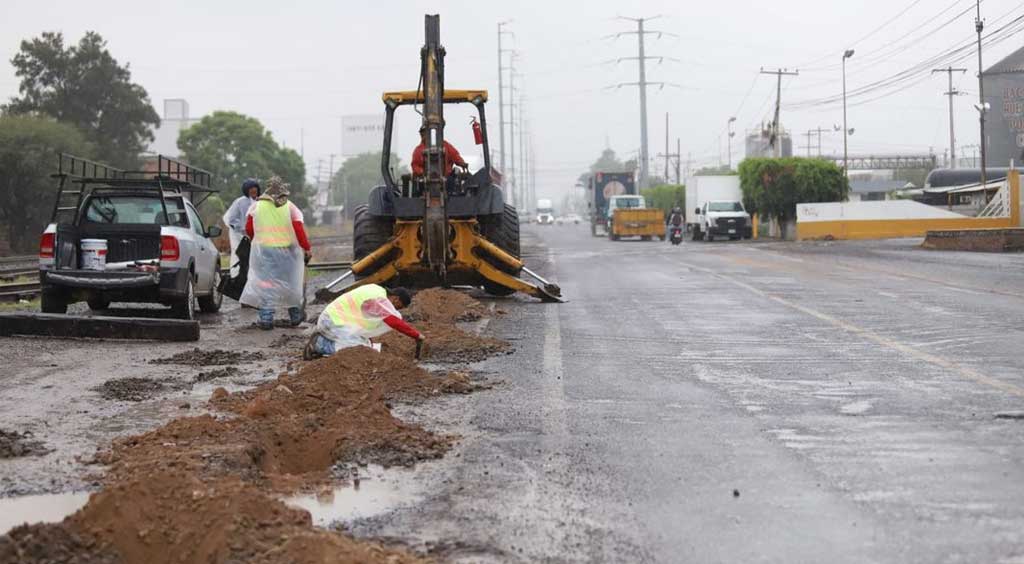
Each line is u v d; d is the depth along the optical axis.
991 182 57.62
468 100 18.31
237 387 9.41
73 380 9.82
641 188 94.94
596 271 26.72
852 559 4.59
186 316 15.05
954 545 4.75
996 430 7.14
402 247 17.83
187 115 108.19
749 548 4.78
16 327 12.99
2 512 5.53
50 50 64.19
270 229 13.96
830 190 55.66
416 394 8.70
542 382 9.45
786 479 5.98
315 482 6.04
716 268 27.22
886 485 5.80
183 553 4.44
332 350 10.16
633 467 6.33
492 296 19.16
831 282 21.55
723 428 7.39
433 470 6.31
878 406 8.09
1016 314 14.67
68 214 15.45
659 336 12.85
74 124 63.09
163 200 14.78
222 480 5.79
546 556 4.72
